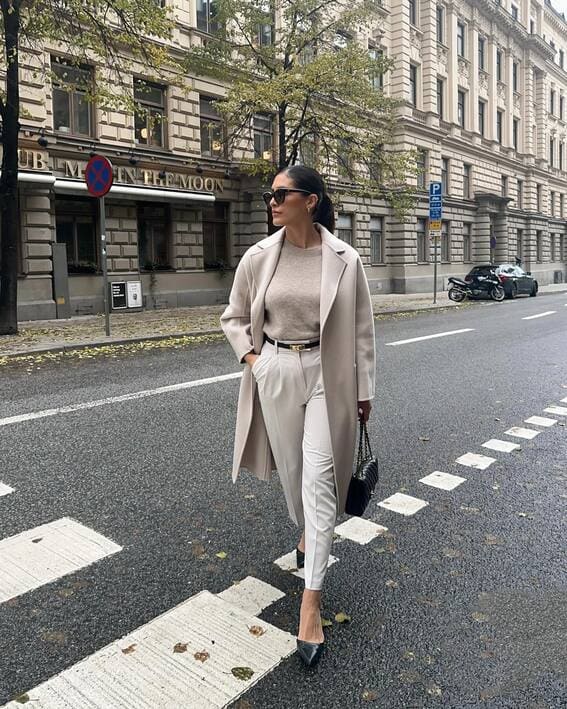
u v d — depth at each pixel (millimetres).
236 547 3486
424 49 33031
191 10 20812
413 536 3684
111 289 18516
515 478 4699
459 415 6523
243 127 19828
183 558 3352
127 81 18812
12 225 12938
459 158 36219
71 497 4152
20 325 15070
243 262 2863
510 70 42125
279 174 2691
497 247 40969
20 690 2322
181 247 20938
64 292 16906
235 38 20547
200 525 3764
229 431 5699
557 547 3566
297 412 2771
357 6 19531
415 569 3291
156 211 20453
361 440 2980
